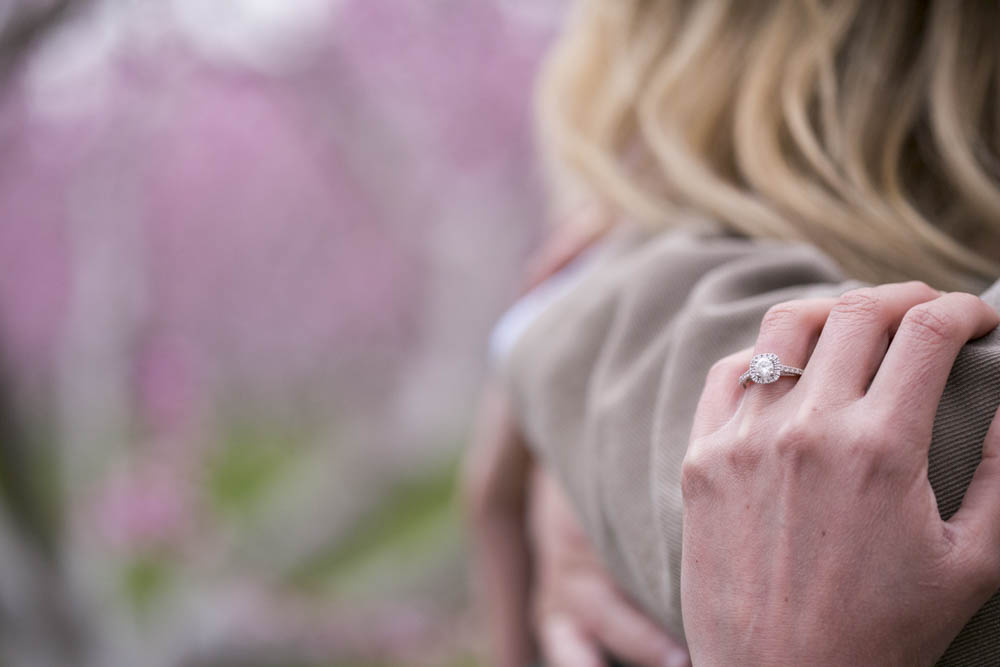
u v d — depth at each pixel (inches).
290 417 464.1
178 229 374.3
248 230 387.5
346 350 453.4
